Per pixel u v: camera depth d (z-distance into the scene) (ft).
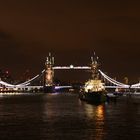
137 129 262.47
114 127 272.72
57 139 225.56
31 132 250.37
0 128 268.21
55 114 377.50
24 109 451.94
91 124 290.15
